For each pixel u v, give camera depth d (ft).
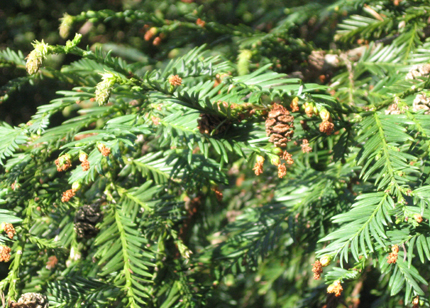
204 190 2.62
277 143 2.13
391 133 2.12
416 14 2.60
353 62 2.66
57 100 2.34
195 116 2.21
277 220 2.48
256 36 2.72
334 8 2.68
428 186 2.04
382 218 2.03
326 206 2.40
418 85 2.19
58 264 2.43
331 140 2.38
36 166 2.37
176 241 2.39
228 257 2.49
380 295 2.73
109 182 2.40
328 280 2.03
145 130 2.12
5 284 2.17
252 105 2.17
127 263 2.27
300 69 2.76
